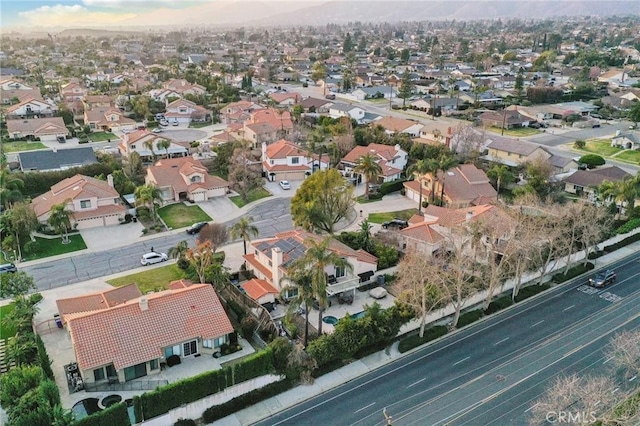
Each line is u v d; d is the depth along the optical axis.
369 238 74.38
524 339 55.34
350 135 121.88
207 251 63.41
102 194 85.94
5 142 132.62
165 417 42.53
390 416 44.06
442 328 56.44
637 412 38.28
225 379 45.06
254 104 172.50
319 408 45.12
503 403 45.59
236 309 58.25
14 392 43.19
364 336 51.50
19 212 75.25
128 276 68.31
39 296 57.28
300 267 51.09
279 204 95.56
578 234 72.81
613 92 196.12
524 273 67.06
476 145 119.25
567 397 38.69
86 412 42.97
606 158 122.62
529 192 83.62
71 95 183.25
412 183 101.00
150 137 118.62
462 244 62.06
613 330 56.72
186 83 194.25
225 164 111.38
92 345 46.47
